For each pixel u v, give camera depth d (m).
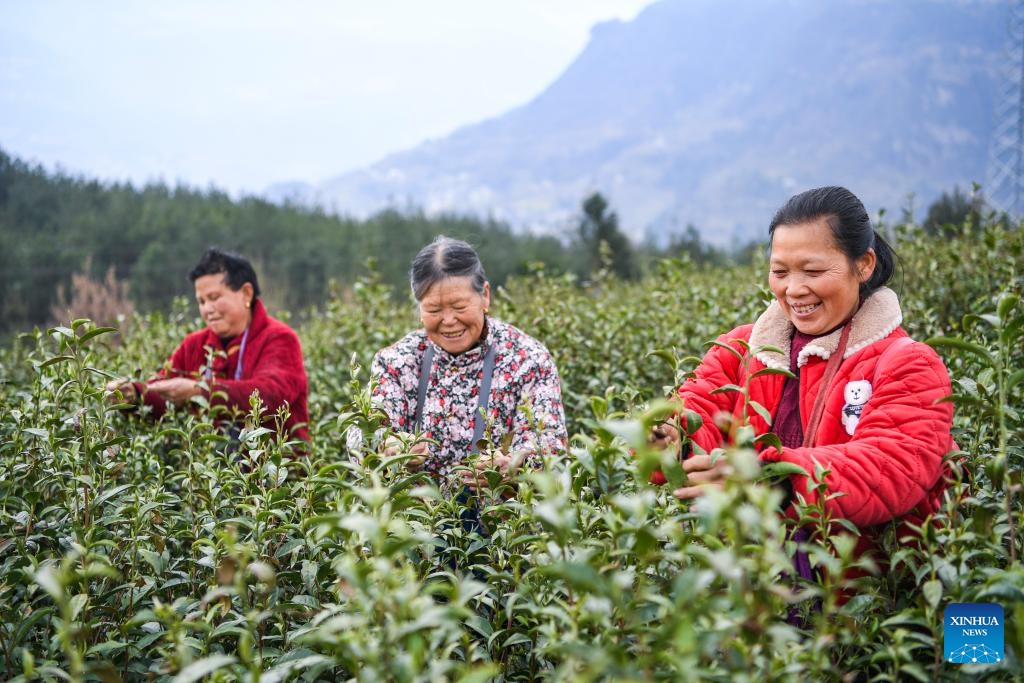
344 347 6.60
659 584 1.89
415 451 2.99
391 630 1.38
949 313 5.73
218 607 2.04
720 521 1.34
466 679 1.30
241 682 1.77
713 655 1.70
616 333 5.73
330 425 3.07
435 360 3.40
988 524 2.00
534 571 1.93
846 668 2.03
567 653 1.50
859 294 2.76
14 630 2.24
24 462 2.92
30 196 28.41
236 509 2.78
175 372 4.85
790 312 2.74
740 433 1.48
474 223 40.62
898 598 2.28
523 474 2.14
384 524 1.48
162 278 25.27
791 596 1.43
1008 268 5.15
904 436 2.38
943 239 7.53
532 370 3.31
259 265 26.02
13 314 20.98
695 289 6.72
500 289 5.92
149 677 2.24
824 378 2.66
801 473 2.13
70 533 2.60
